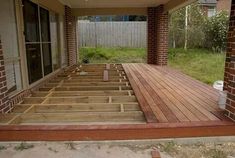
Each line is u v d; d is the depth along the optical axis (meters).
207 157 2.45
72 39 9.15
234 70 2.85
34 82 4.86
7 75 3.74
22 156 2.50
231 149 2.63
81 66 8.31
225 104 3.21
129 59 12.34
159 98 3.95
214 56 11.18
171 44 13.29
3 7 3.65
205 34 12.66
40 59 5.30
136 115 3.20
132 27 14.40
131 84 5.10
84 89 4.73
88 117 3.19
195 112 3.25
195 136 2.78
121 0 7.41
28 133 2.74
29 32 4.65
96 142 2.76
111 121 3.18
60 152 2.58
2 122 3.03
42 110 3.51
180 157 2.45
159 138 2.76
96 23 14.27
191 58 11.09
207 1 17.58
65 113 3.23
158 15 8.61
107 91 4.34
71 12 9.12
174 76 6.20
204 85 5.04
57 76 6.18
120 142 2.75
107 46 14.57
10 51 3.88
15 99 3.76
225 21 12.31
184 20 13.17
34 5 4.95
